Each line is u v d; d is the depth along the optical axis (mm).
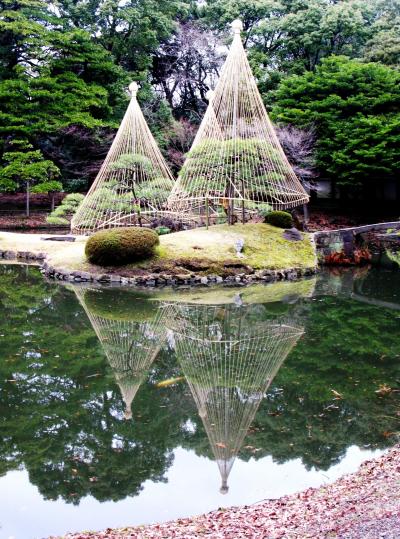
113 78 24703
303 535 2922
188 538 3143
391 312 10359
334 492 3748
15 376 6852
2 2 22781
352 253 16328
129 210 15773
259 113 14938
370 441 4863
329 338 8547
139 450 4844
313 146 20562
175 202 15094
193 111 27016
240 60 14812
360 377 6691
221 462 4512
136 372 7012
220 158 14227
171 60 28094
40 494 4117
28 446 4945
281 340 8453
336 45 26266
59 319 9773
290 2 28016
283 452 4676
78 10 25172
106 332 8953
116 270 12961
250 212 16062
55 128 22109
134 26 25047
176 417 5566
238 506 3812
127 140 16312
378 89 20750
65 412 5727
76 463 4617
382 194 22453
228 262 13273
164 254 13227
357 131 19516
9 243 17078
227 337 8656
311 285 13000
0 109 22516
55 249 16625
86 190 25734
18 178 22656
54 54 23594
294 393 6137
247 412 5613
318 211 22359
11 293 11797
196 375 6863
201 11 29312
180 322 9570
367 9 27391
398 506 3113
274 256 14055
